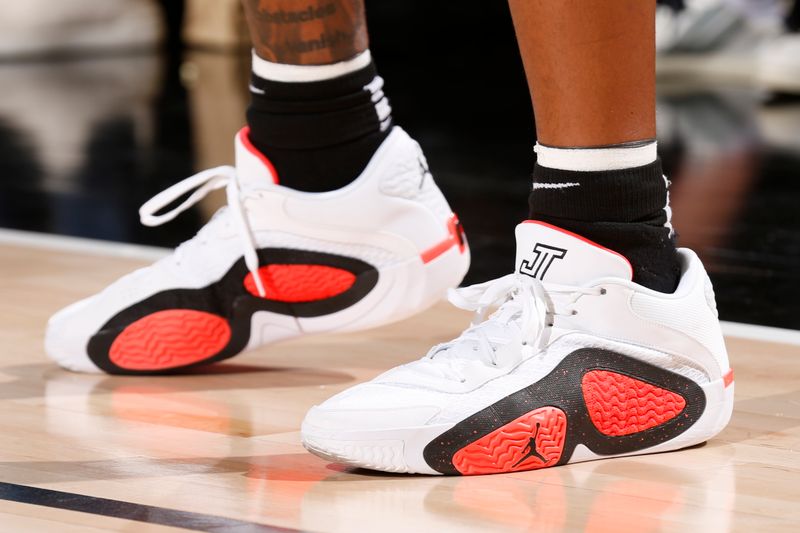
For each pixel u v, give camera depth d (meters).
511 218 6.25
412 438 2.54
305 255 3.38
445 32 19.39
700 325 2.72
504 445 2.58
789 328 4.00
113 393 3.27
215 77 13.99
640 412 2.70
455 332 3.94
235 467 2.65
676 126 9.48
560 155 2.59
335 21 3.18
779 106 10.77
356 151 3.34
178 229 6.04
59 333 3.43
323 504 2.41
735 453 2.76
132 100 11.86
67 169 7.96
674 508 2.39
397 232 3.40
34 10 15.94
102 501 2.42
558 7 2.45
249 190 3.33
